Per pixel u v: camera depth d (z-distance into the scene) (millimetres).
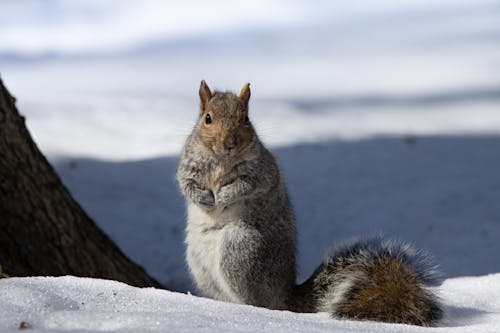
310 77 46719
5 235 14250
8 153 14406
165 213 21875
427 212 21672
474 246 19234
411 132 30156
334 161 26047
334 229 20891
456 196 22781
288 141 28375
